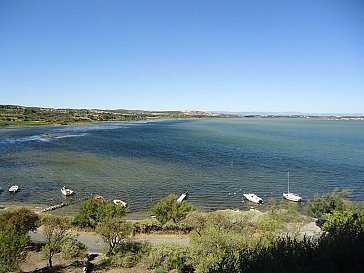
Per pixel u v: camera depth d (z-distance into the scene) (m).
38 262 26.53
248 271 10.21
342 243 10.53
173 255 25.77
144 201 56.12
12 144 119.06
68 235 30.55
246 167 85.69
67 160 89.75
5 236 24.12
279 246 11.08
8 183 65.69
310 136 181.62
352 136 183.12
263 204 56.59
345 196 59.25
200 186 66.56
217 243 23.08
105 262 26.89
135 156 99.44
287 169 83.75
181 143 136.00
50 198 57.12
